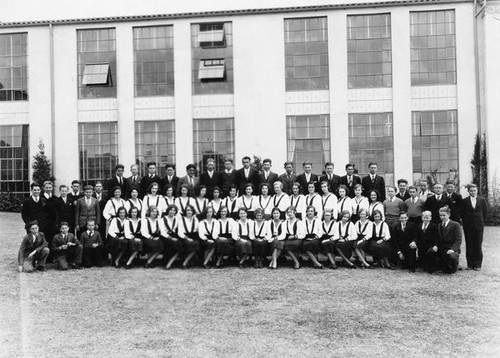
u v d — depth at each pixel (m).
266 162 12.04
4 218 18.53
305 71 19.97
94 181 20.66
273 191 11.75
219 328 6.40
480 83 18.95
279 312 7.12
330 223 10.63
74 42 20.70
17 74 21.03
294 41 20.02
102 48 20.77
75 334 6.17
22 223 17.22
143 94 20.61
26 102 20.92
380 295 8.07
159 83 20.58
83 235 10.64
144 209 11.09
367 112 19.64
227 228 10.63
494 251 12.30
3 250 12.52
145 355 5.48
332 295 8.09
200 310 7.23
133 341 5.92
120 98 20.58
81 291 8.38
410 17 19.45
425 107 19.36
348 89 19.72
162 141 20.55
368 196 11.84
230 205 11.33
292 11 19.88
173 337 6.06
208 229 10.59
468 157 19.03
